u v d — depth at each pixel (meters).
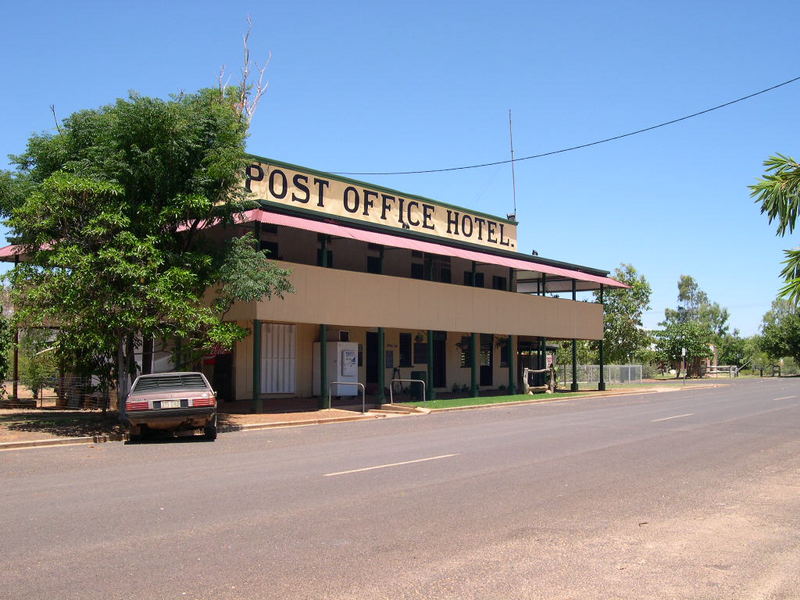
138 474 10.54
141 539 6.81
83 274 14.95
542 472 10.80
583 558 6.32
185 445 14.30
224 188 17.53
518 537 7.00
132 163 16.22
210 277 17.33
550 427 17.81
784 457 12.51
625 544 6.80
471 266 33.12
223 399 23.73
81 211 15.66
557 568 6.02
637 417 20.67
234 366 23.67
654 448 13.64
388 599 5.20
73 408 22.73
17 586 5.43
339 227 22.31
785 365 78.31
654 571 5.97
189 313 15.95
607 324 55.00
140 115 15.90
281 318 20.77
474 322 28.48
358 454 12.81
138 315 15.71
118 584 5.49
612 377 49.31
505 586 5.53
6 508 8.14
